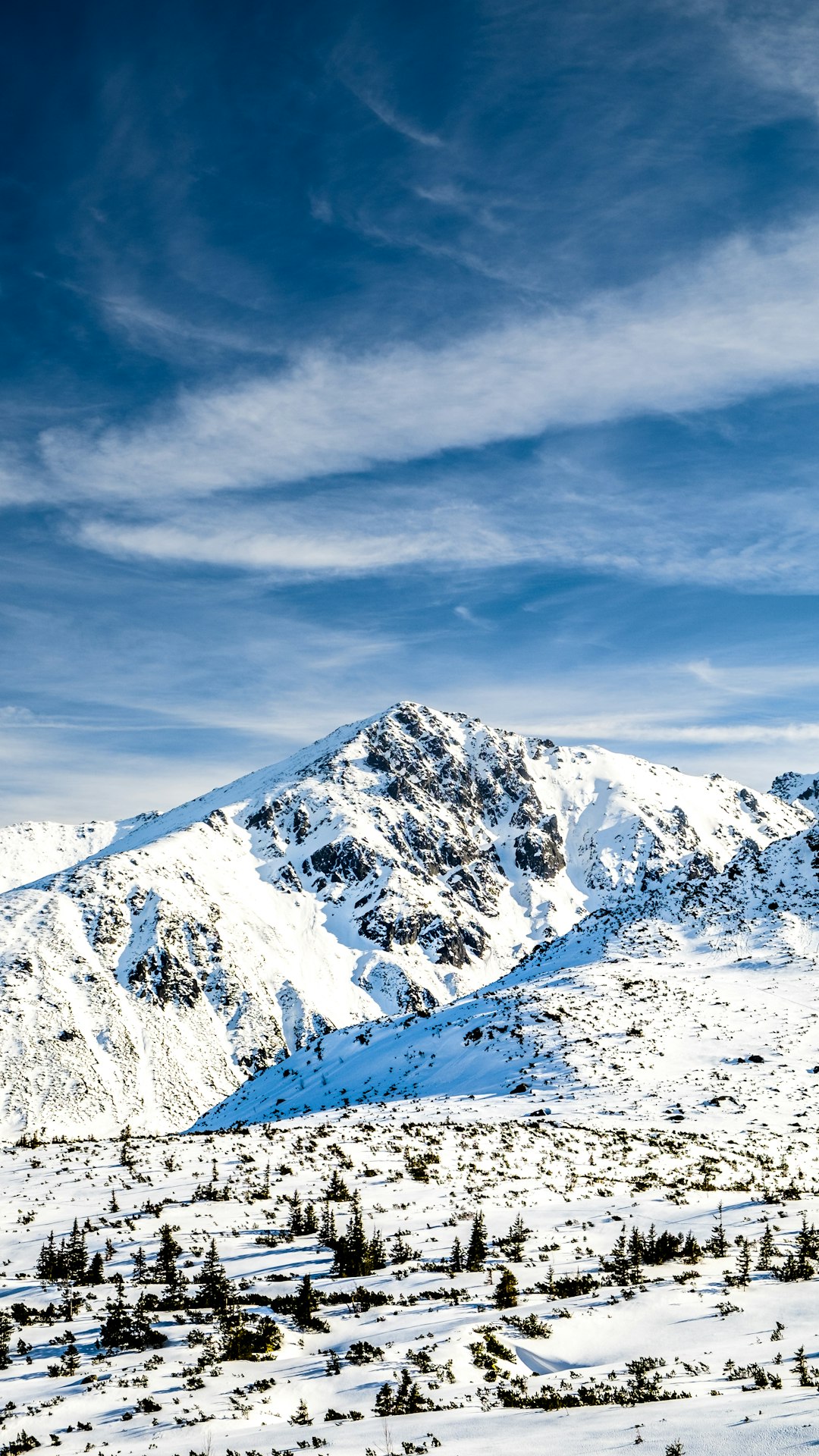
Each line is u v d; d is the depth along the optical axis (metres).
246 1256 28.95
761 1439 12.77
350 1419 17.20
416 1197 36.38
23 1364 21.64
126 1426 17.50
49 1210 35.94
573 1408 16.78
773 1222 33.03
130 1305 25.09
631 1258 27.58
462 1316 22.84
